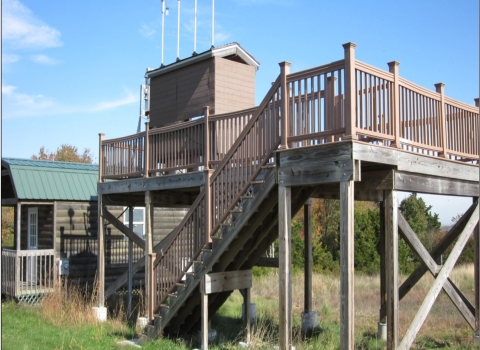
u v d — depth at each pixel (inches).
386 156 267.0
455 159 363.6
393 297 269.4
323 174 259.4
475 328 364.8
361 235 853.8
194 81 503.8
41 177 549.6
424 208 943.0
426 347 350.6
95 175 599.2
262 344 346.9
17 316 460.1
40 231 580.4
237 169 311.4
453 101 338.0
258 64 526.0
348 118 248.2
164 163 414.6
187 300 349.1
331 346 346.6
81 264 564.1
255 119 302.0
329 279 698.8
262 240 352.8
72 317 446.3
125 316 462.9
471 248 860.0
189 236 342.0
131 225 504.1
